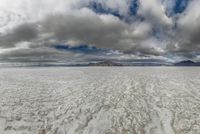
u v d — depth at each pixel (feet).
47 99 30.25
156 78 61.98
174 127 17.88
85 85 45.91
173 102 27.50
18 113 22.75
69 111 23.62
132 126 18.40
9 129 17.85
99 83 49.75
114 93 35.17
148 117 20.99
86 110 24.02
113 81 54.19
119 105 26.35
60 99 30.22
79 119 20.59
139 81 53.47
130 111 23.40
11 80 57.77
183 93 34.04
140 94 33.86
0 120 20.31
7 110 23.99
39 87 42.65
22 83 50.08
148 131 17.07
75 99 30.19
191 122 19.17
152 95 32.73
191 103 26.73
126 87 42.32
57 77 68.33
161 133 16.57
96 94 34.30
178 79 57.67
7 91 37.47
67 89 39.86
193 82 49.34
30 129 17.80
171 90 37.35
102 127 18.22
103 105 26.40
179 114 21.80
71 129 17.75
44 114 22.39
